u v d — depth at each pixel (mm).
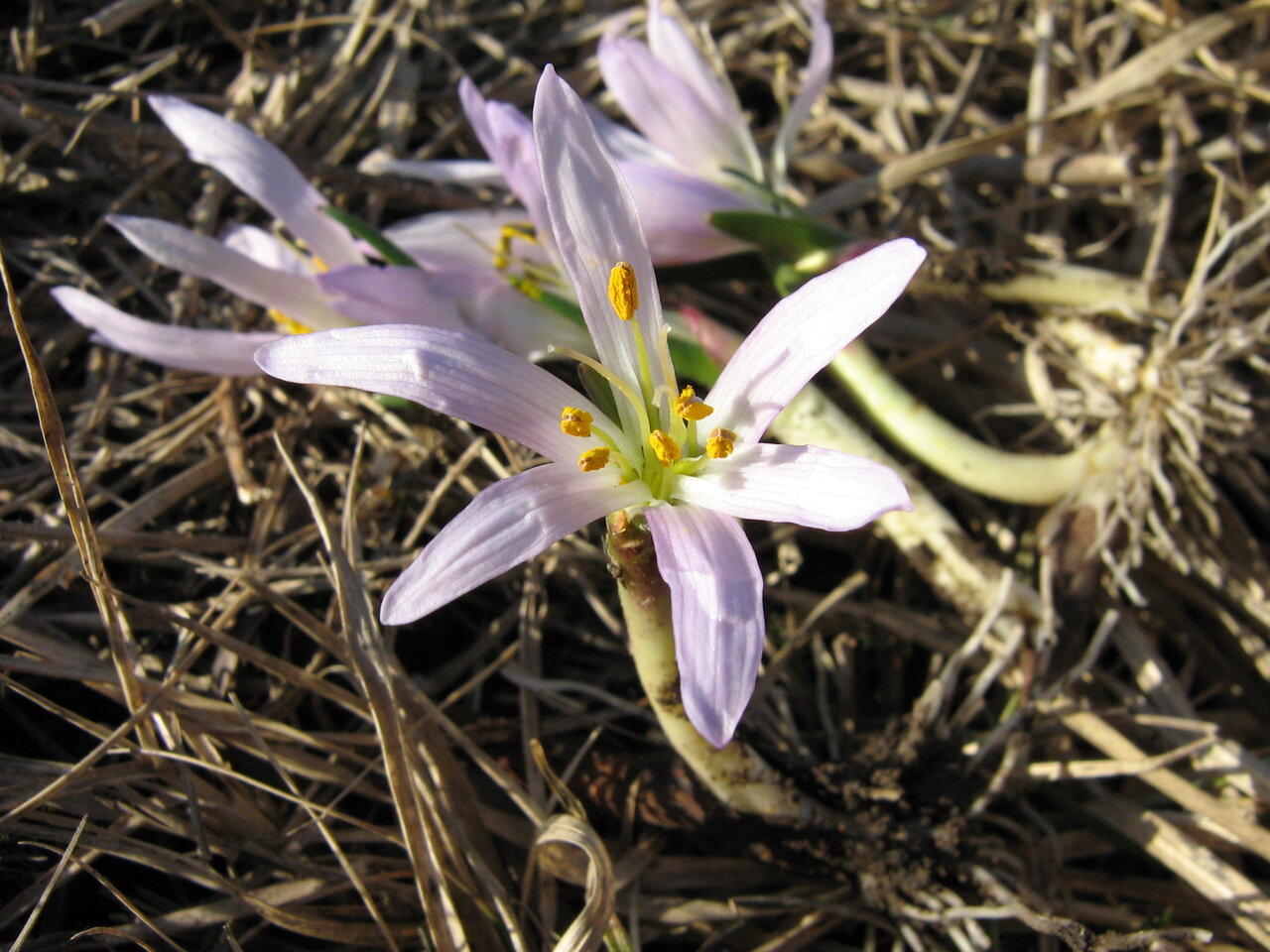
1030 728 115
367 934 104
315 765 113
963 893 107
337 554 106
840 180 181
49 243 151
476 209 160
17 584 124
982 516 149
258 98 175
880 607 138
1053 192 179
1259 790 120
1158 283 149
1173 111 177
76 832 94
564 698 125
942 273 148
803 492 86
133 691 107
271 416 147
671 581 81
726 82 148
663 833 115
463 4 190
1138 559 132
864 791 107
